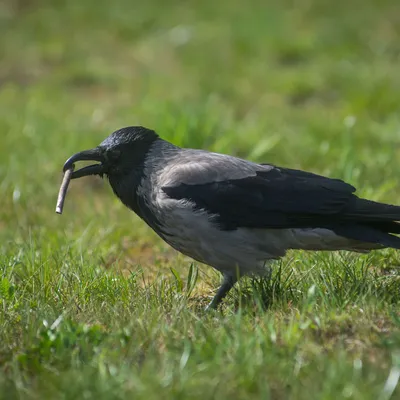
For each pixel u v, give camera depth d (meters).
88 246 12.31
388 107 19.11
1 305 9.41
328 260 10.19
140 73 23.31
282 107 20.00
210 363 7.19
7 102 21.11
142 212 10.06
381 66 22.59
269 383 6.96
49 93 21.73
